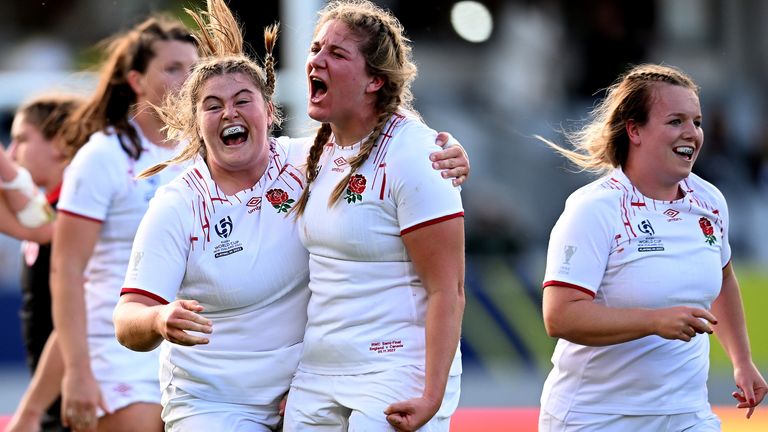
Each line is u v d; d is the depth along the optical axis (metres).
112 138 17.75
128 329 12.98
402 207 12.80
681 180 14.47
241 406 13.94
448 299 12.80
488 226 41.88
